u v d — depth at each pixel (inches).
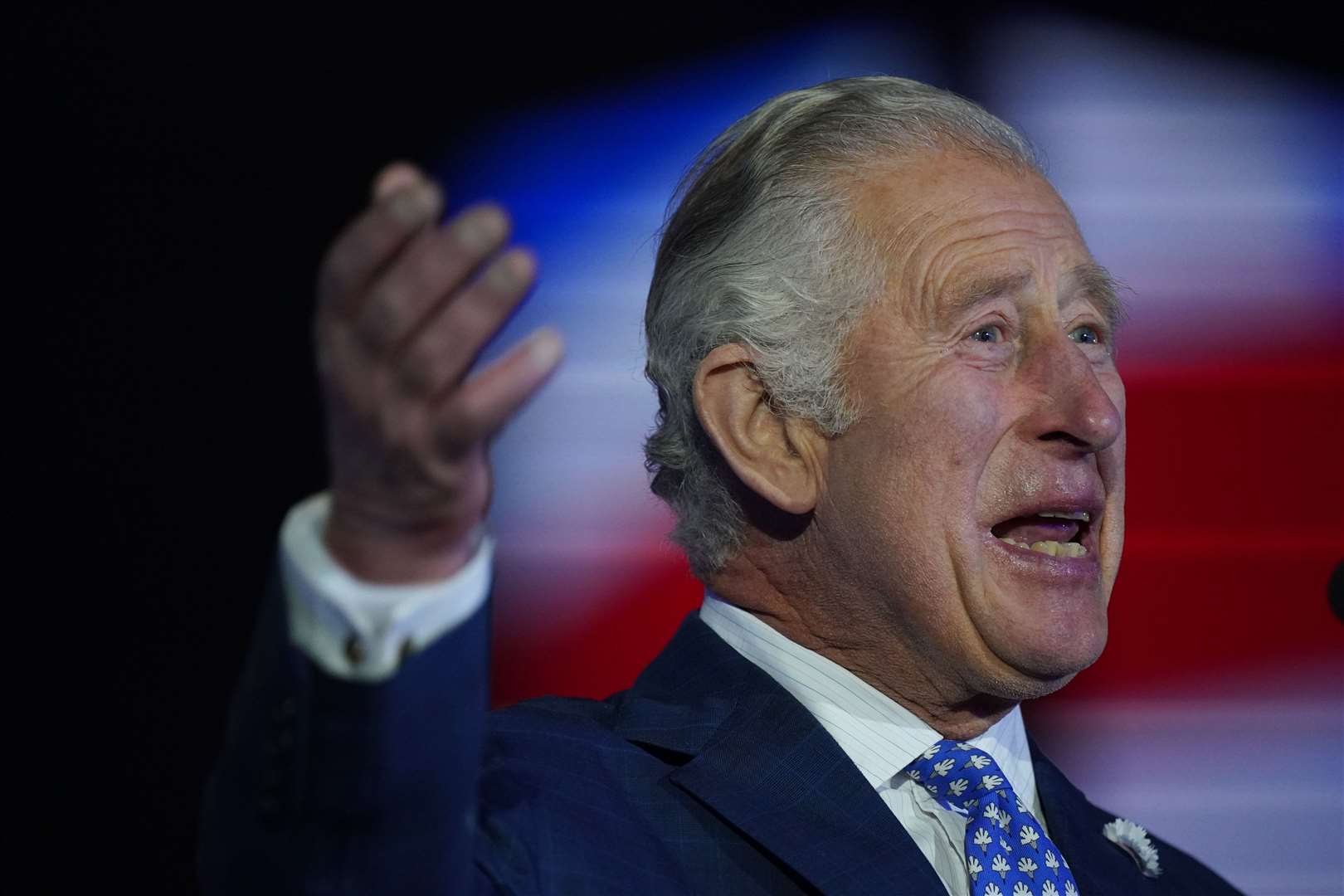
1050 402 261.1
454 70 510.3
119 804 493.0
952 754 262.5
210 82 501.0
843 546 266.5
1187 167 560.4
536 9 515.8
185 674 498.6
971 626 259.4
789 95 297.7
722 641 280.8
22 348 496.1
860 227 272.7
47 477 497.4
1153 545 556.7
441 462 161.0
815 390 268.4
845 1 533.3
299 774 172.4
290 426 505.7
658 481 303.4
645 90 518.3
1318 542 553.9
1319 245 559.5
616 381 514.0
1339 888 538.0
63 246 497.0
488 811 226.5
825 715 266.7
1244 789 545.3
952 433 258.8
